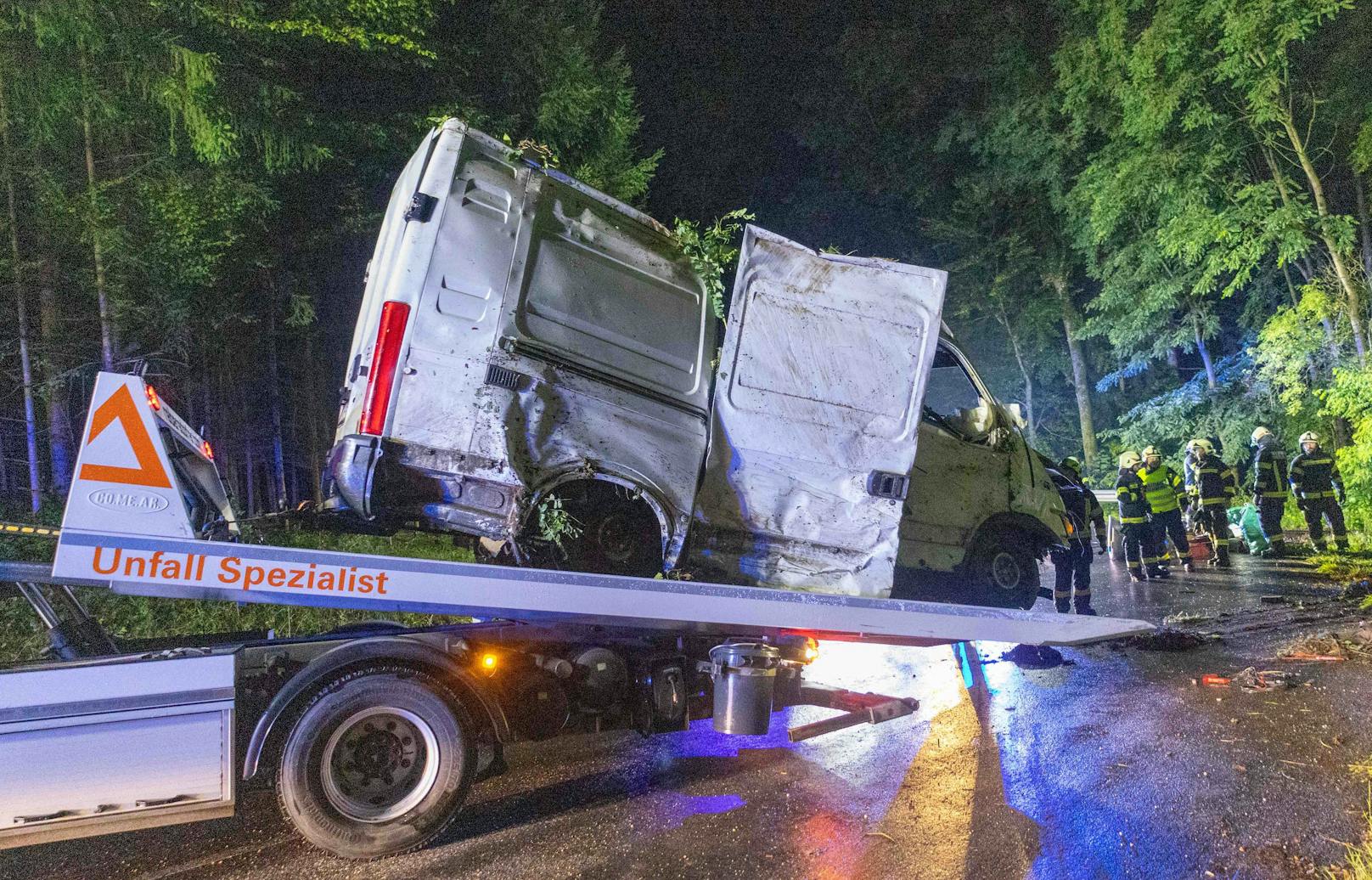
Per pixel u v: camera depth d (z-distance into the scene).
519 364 4.17
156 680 3.41
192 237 8.80
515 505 4.15
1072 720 5.06
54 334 8.98
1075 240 23.11
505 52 12.58
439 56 10.89
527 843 3.67
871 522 4.56
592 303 4.43
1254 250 15.70
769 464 4.55
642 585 3.92
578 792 4.22
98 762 3.30
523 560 4.39
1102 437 25.67
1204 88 16.28
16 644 5.68
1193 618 7.85
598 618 3.85
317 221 11.48
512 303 4.20
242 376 12.08
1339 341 15.28
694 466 4.51
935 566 5.96
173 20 8.67
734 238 4.78
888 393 4.58
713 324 4.74
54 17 7.75
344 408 4.75
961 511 6.08
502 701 3.92
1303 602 8.55
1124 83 17.78
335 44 9.69
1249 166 17.22
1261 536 13.18
